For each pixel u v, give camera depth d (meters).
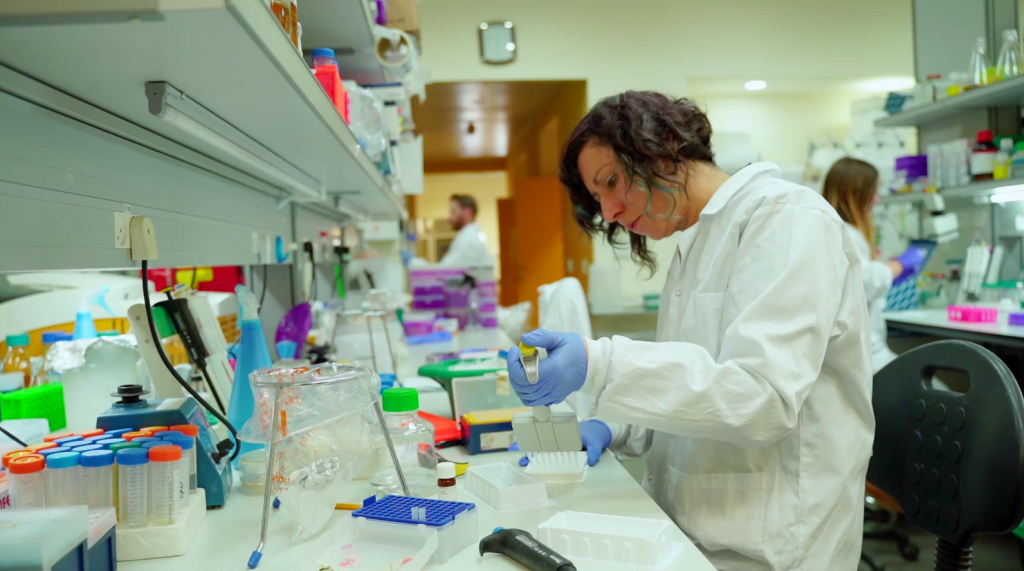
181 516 0.87
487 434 1.29
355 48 2.08
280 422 0.88
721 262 1.14
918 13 3.70
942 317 3.03
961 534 1.12
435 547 0.78
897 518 2.59
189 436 0.90
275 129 1.20
